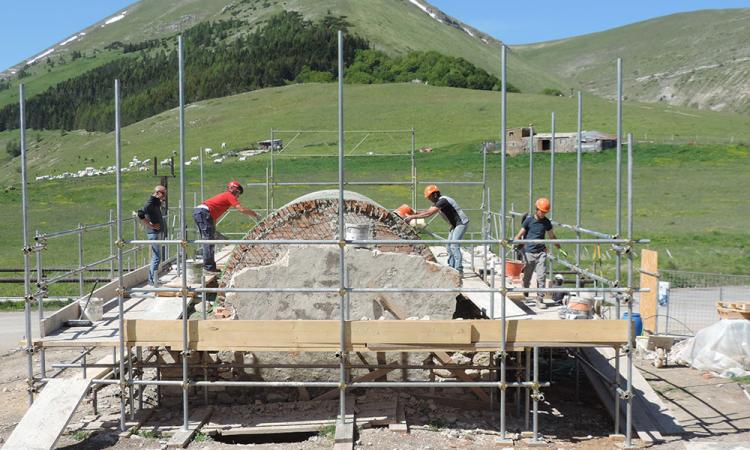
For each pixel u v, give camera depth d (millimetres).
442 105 102500
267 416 10312
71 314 11070
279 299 10859
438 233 28453
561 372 13156
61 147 130000
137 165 77812
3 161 137375
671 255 29625
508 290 9422
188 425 9805
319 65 153000
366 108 103250
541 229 12742
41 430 8930
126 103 154250
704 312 18484
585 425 10461
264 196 48188
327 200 12086
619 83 9398
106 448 9250
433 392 10922
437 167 60281
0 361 14773
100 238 36250
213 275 13781
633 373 12289
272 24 186375
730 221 39781
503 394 9461
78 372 13438
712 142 70250
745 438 9617
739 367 12984
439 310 11000
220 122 103812
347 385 9539
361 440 9336
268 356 10984
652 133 80750
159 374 10984
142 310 11867
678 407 11031
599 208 44656
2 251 33469
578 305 10797
